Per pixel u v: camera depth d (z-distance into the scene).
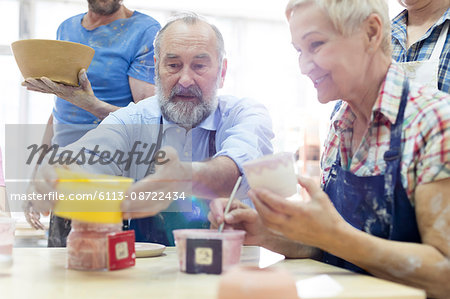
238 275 0.75
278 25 6.21
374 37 1.10
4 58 5.24
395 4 3.93
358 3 1.07
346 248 1.00
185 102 1.72
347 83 1.12
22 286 0.90
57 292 0.85
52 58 1.64
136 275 1.00
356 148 1.24
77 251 1.06
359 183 1.16
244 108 1.80
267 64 6.13
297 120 4.82
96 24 2.17
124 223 1.75
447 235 0.99
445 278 0.98
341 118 1.26
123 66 2.12
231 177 1.42
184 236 1.03
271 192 1.01
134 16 2.21
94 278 0.97
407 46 1.83
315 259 1.35
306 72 1.13
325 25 1.07
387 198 1.10
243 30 6.12
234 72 6.05
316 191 1.01
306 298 0.80
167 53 1.67
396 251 0.98
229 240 1.02
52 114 2.37
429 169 1.01
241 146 1.51
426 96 1.08
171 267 1.10
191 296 0.82
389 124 1.11
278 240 1.26
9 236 1.19
